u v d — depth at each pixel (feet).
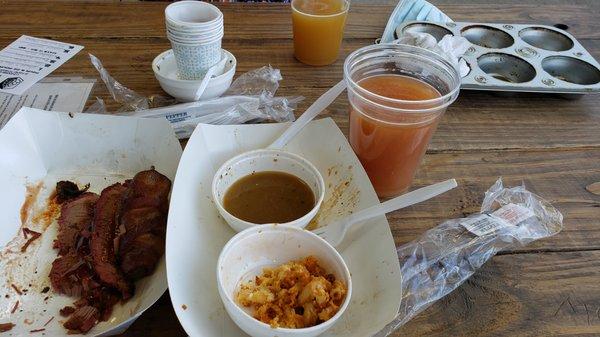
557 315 2.06
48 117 2.64
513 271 2.23
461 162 2.89
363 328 1.82
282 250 2.10
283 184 2.51
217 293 1.97
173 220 2.08
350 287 1.85
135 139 2.68
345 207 2.38
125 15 4.07
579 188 2.75
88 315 1.93
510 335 1.98
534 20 4.49
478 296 2.11
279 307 1.88
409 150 2.43
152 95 3.21
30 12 4.01
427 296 2.07
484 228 2.32
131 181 2.48
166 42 3.79
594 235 2.45
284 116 3.06
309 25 3.38
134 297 2.06
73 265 2.14
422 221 2.47
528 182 2.77
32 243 2.30
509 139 3.09
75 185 2.58
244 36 3.93
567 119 3.31
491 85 3.25
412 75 2.72
